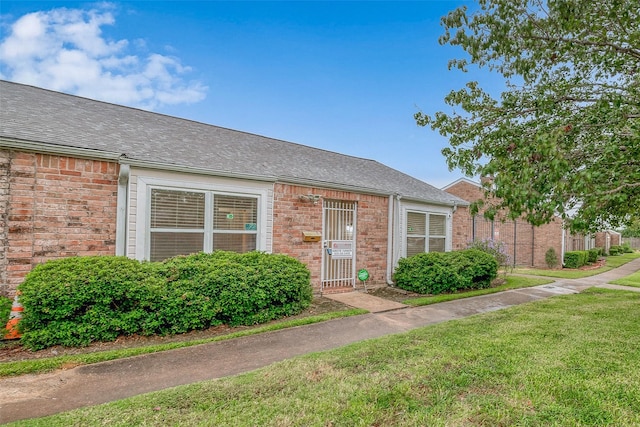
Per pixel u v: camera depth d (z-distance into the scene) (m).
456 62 5.50
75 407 3.07
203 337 5.12
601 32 4.69
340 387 3.38
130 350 4.45
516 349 4.46
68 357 4.17
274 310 6.16
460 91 5.83
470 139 5.65
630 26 4.46
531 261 18.22
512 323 5.84
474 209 4.13
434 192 12.20
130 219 5.82
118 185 5.73
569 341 4.81
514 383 3.48
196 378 3.73
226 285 5.61
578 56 5.09
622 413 2.95
